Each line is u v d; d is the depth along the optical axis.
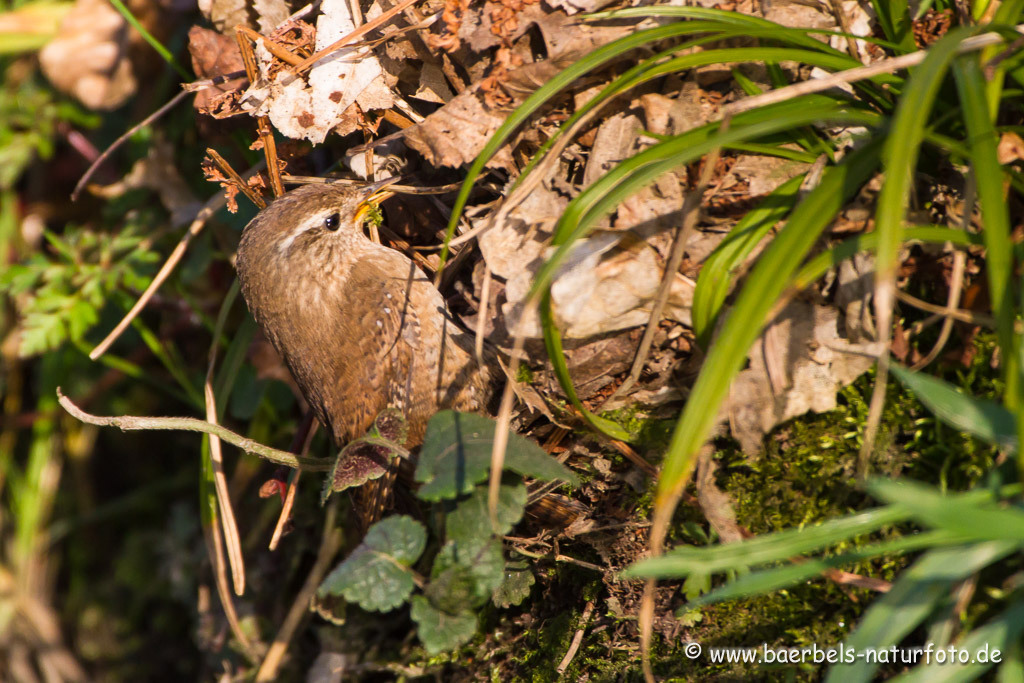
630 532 4.61
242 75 5.45
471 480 3.88
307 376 5.54
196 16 6.92
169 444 8.94
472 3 4.70
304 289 5.39
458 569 4.01
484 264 4.98
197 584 8.30
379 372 5.37
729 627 4.33
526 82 4.61
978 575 3.76
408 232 5.61
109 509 8.73
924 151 4.10
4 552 8.99
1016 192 3.97
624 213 4.31
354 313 5.35
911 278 4.10
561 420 4.69
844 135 4.13
